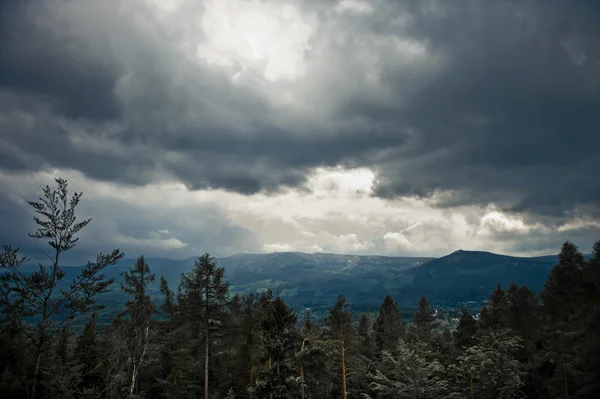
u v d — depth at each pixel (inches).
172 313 1710.1
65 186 775.7
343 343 1562.5
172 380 1729.8
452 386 1518.2
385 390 1615.4
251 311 1739.7
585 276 1400.1
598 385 1100.5
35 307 722.2
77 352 1454.2
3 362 863.1
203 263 1471.5
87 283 757.3
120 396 1304.1
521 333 1979.6
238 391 1668.3
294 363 1244.5
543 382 1578.5
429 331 2358.5
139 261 1480.1
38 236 738.8
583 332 1199.6
